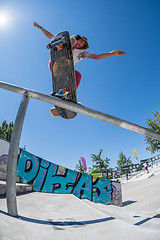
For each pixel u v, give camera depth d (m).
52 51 1.76
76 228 1.45
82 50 2.03
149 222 1.82
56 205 2.85
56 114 2.04
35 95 1.66
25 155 4.90
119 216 2.45
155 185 7.73
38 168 4.98
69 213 2.28
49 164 5.18
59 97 1.71
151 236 1.16
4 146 4.79
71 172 5.43
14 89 1.66
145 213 2.54
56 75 1.73
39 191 4.74
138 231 1.32
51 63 1.76
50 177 5.05
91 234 1.28
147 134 1.82
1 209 1.66
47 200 3.26
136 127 1.78
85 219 1.87
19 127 1.58
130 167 27.56
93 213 2.27
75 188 5.30
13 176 1.49
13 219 1.31
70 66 1.68
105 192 5.61
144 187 8.55
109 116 1.74
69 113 1.88
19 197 3.09
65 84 1.70
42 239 1.06
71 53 1.67
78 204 3.09
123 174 27.62
